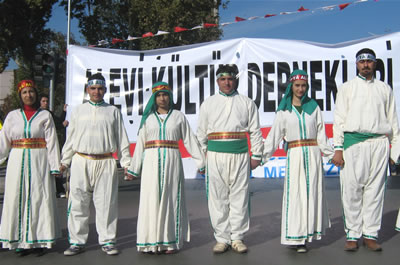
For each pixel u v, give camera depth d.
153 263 3.88
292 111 4.24
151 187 4.10
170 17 15.45
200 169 4.36
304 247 4.16
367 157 4.15
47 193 4.22
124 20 17.67
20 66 22.08
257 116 4.38
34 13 17.33
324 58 7.26
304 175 4.14
